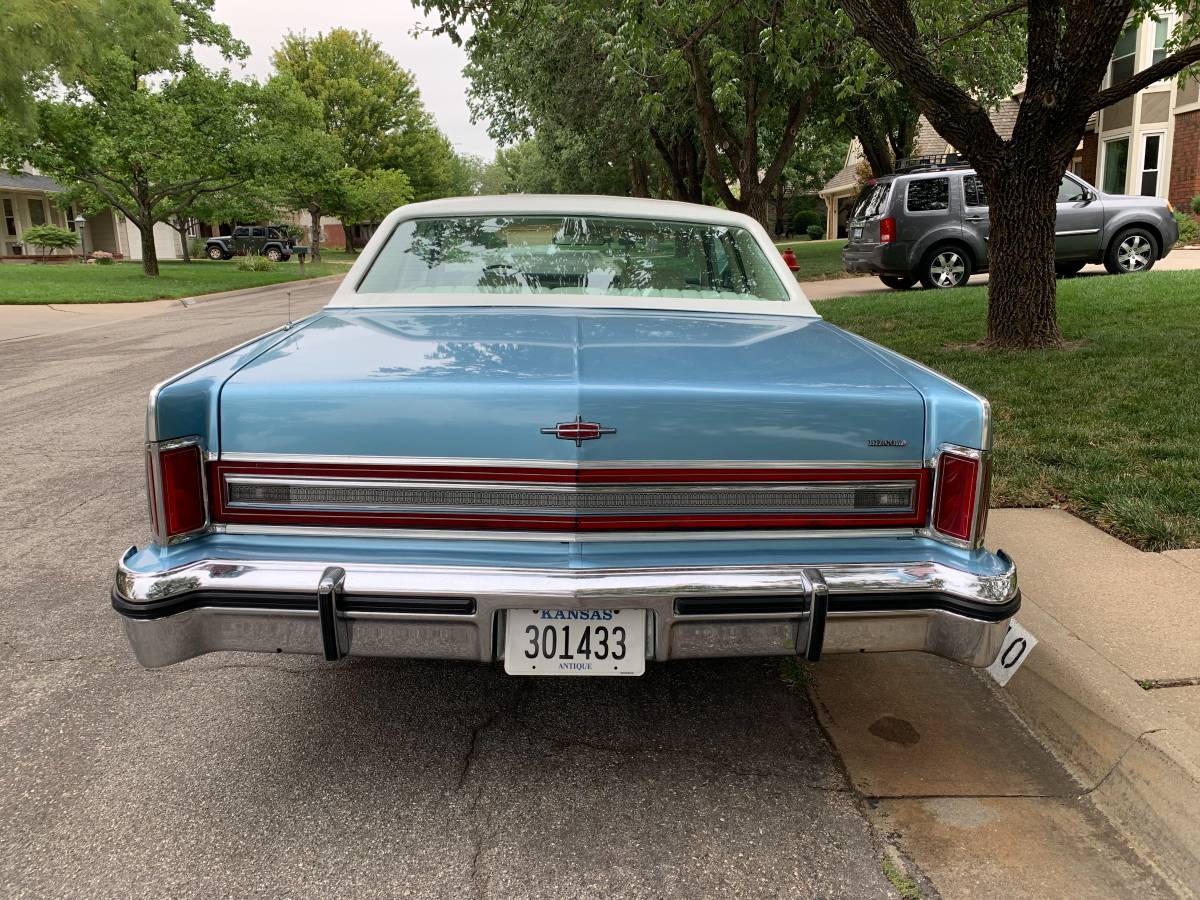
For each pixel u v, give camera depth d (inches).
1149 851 95.1
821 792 104.7
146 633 88.4
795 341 117.6
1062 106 305.9
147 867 91.6
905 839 96.5
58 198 1566.2
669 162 1006.4
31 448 275.4
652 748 113.8
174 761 110.7
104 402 350.9
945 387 97.3
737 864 92.4
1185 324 354.9
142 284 1074.1
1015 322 331.9
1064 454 209.0
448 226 147.3
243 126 1118.4
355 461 90.9
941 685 130.6
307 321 126.7
